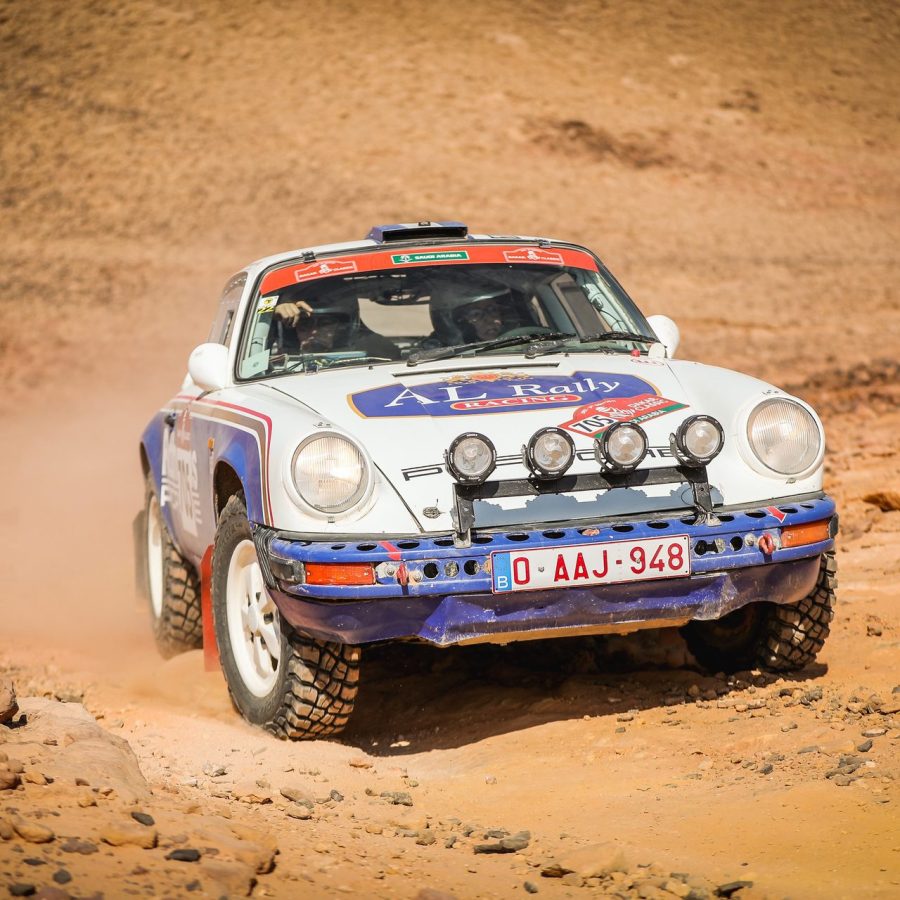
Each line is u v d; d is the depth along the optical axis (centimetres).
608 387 2162
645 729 1981
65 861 1255
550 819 1623
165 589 2908
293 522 1930
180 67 19762
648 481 1989
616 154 19238
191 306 11606
